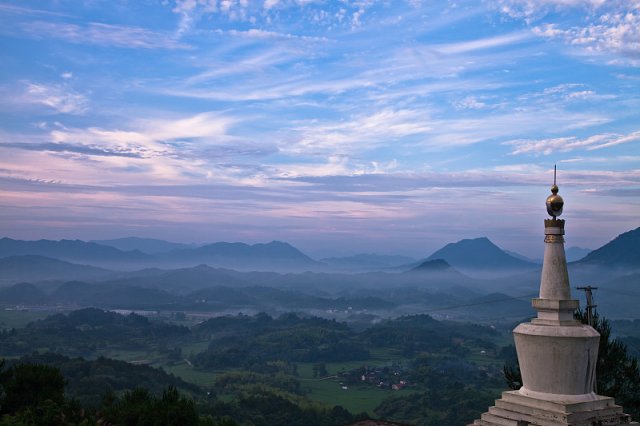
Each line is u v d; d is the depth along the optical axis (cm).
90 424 2555
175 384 11294
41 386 2920
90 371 10419
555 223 1748
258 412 9069
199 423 2764
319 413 9569
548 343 1633
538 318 1727
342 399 13500
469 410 10800
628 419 1644
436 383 15138
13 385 2875
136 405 2698
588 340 1612
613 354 2592
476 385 13950
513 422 1669
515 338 1719
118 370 10788
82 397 8650
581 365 1620
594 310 2594
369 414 11644
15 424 2450
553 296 1708
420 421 10662
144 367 11588
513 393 1711
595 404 1619
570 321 1683
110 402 2966
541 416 1614
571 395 1627
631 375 2578
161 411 2592
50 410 2606
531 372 1670
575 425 1560
